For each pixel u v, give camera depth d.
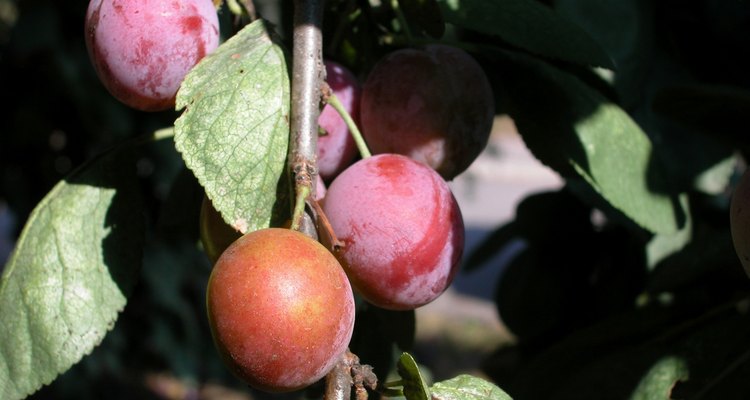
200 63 0.25
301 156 0.24
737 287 0.33
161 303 0.96
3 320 0.28
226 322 0.22
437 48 0.29
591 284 0.38
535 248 0.39
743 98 0.30
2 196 0.89
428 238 0.25
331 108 0.28
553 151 0.31
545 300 0.38
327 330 0.22
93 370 0.95
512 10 0.30
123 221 0.29
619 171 0.30
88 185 0.29
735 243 0.24
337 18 0.31
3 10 0.93
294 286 0.22
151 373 1.11
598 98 0.31
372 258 0.25
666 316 0.33
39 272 0.28
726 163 0.35
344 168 0.29
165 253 0.96
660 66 0.37
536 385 0.34
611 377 0.32
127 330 1.01
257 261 0.22
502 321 0.39
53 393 0.92
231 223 0.24
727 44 0.37
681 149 0.36
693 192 0.36
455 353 1.34
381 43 0.30
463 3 0.30
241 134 0.24
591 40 0.30
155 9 0.26
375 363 0.31
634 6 0.34
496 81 0.31
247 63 0.25
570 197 0.39
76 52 0.81
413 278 0.25
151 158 0.85
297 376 0.22
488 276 1.89
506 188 2.60
